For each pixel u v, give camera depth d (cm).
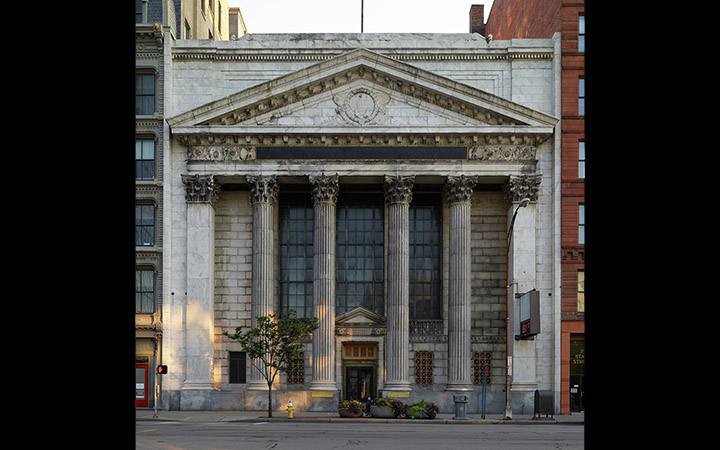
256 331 3825
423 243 4619
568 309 4262
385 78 4319
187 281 4319
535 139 4319
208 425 3119
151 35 4431
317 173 4312
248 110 4319
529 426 3284
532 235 4297
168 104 4419
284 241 4619
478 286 4494
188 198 4350
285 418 3534
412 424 3347
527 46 4456
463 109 4303
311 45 4525
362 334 4447
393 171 4300
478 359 4406
